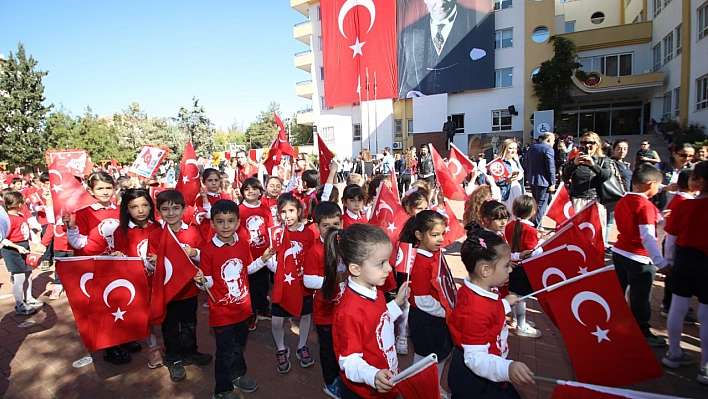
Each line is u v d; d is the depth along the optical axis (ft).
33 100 102.01
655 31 74.43
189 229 12.73
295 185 26.48
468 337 6.71
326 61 89.61
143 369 12.24
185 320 11.73
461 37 82.58
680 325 10.78
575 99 83.20
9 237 16.35
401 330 12.57
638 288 11.75
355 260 6.56
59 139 103.24
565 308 8.56
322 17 88.84
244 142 177.78
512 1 80.94
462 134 86.63
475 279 7.13
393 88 86.69
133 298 10.92
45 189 23.99
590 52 80.84
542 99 78.95
